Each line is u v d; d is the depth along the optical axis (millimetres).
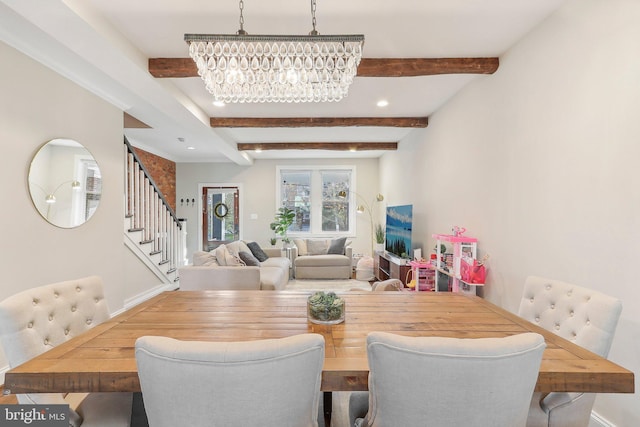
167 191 7129
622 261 1581
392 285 2301
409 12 2008
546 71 2084
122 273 3576
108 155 3357
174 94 3066
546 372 1002
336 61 2066
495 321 1486
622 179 1580
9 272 2268
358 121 4188
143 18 2041
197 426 818
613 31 1624
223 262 3914
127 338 1268
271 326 1415
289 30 2213
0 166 2201
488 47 2455
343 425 1836
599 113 1703
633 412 1542
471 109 3070
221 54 1956
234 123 4172
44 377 995
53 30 1943
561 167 1967
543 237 2123
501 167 2588
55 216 2670
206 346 795
